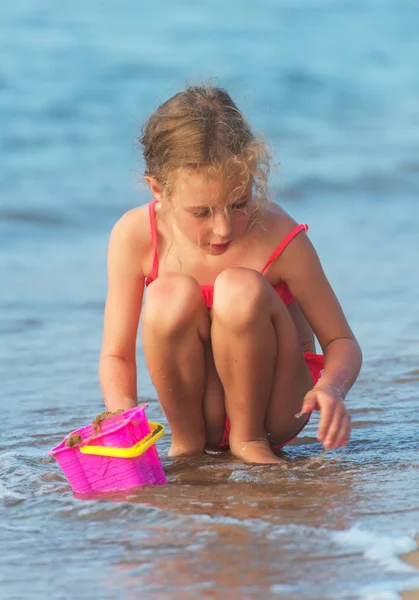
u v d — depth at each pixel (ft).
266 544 26.16
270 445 37.81
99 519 29.19
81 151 126.82
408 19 261.24
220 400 36.35
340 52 215.10
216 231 33.12
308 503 29.91
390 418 42.16
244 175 32.76
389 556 25.05
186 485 32.45
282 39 224.33
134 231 37.83
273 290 34.32
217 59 194.18
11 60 177.37
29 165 119.14
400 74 197.16
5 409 44.83
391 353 53.52
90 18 224.33
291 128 152.15
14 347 56.80
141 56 189.16
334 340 37.40
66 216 98.12
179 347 34.30
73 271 77.56
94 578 24.57
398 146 138.10
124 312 37.99
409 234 91.66
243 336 33.40
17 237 90.48
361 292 69.05
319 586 23.35
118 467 31.83
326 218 100.73
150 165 35.24
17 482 33.76
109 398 36.35
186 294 33.76
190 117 33.06
